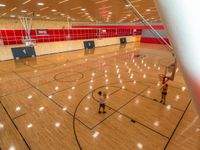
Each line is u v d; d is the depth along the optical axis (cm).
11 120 561
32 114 600
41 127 523
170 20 89
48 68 1271
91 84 920
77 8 964
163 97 735
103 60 1574
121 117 582
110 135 485
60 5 853
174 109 638
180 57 100
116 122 552
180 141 458
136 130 509
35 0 714
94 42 2603
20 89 845
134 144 446
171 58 1683
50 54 1933
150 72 1168
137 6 919
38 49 1819
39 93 794
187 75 101
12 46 1593
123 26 2500
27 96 759
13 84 918
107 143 451
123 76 1069
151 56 1798
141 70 1220
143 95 771
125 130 508
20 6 870
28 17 1547
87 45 2466
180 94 778
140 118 575
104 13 1238
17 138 469
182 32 85
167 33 105
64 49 2123
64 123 545
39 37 1794
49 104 680
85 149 428
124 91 819
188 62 94
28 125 532
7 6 862
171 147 435
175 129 513
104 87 876
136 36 3800
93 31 2527
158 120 563
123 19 1844
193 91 104
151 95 770
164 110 630
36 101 708
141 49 2350
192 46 84
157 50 2247
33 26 1711
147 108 646
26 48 1708
